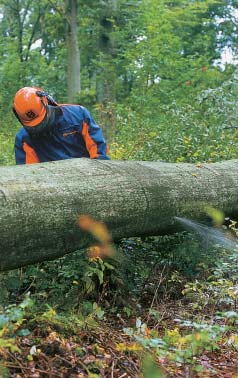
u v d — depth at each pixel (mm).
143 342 2934
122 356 3092
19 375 2688
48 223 3436
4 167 3648
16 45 22078
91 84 22812
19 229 3279
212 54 25172
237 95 8828
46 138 4824
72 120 4816
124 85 18703
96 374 2820
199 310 4109
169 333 3154
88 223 3629
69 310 3682
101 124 11156
